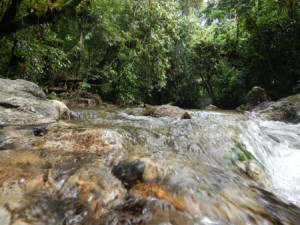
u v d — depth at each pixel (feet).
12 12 21.93
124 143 10.32
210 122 14.55
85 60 41.93
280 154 13.79
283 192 9.31
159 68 46.78
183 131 12.73
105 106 34.30
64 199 6.22
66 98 31.89
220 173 8.27
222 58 57.26
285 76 42.55
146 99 63.93
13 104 14.38
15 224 4.91
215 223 5.61
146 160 7.97
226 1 48.37
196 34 61.52
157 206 6.02
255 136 13.79
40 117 14.30
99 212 5.82
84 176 7.21
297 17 40.98
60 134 10.28
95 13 35.78
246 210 6.24
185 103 68.95
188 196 6.41
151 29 42.09
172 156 9.22
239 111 35.96
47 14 23.68
